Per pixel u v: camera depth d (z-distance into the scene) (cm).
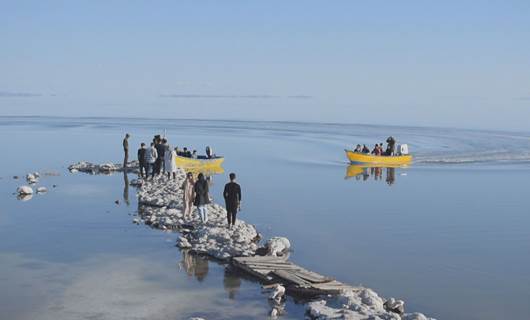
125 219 2495
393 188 3825
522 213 2933
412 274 1845
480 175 4681
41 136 9688
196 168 4588
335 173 4681
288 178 4288
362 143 9819
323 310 1393
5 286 1586
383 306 1494
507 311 1534
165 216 2458
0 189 3325
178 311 1420
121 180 3794
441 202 3259
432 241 2298
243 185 3831
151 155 3581
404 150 5603
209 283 1639
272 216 2734
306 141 10262
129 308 1433
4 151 6259
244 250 1917
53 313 1392
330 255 2042
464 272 1884
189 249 2005
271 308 1452
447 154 6969
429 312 1516
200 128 17575
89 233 2233
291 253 2058
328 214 2825
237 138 10981
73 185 3544
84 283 1622
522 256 2097
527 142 10256
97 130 13225
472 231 2495
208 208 2555
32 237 2155
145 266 1795
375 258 2022
